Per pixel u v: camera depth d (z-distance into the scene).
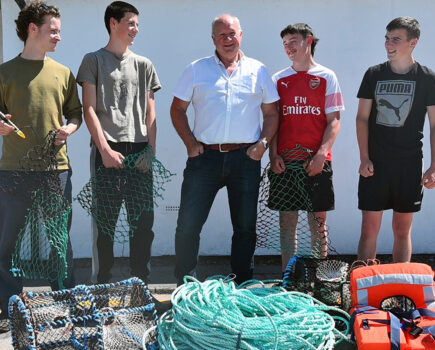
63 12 5.36
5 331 4.02
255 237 4.47
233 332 3.37
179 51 5.48
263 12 5.46
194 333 3.43
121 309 3.68
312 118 4.49
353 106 5.59
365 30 5.51
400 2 5.48
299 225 5.32
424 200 5.70
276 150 4.57
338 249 5.74
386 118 4.48
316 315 3.58
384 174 4.52
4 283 4.21
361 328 3.42
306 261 4.22
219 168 4.34
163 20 5.44
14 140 4.10
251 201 4.37
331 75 4.53
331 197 4.61
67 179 4.24
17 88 4.05
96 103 4.26
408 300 3.78
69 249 4.29
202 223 4.43
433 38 5.52
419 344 3.32
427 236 5.74
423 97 4.46
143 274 4.58
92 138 4.34
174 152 5.59
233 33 4.23
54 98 4.13
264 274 5.33
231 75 4.33
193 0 5.43
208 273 5.33
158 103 5.53
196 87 4.36
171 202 5.64
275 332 3.30
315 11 5.48
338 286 4.10
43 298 4.30
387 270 3.74
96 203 4.34
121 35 4.27
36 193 4.07
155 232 5.69
